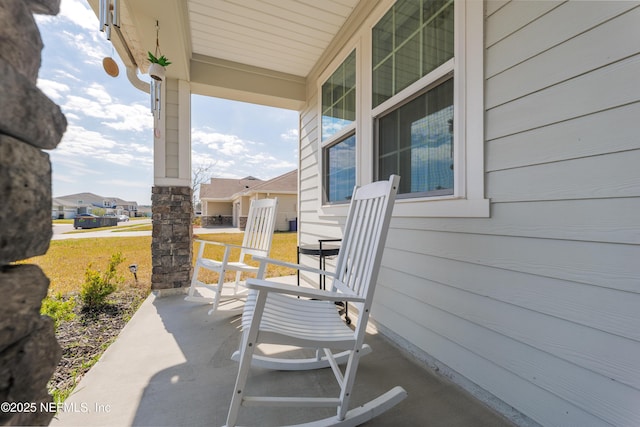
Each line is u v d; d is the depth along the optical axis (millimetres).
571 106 1042
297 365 1642
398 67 1988
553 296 1103
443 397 1412
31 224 529
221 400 1386
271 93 3637
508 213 1264
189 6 2480
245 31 2824
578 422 1025
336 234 2979
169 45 2635
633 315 894
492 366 1337
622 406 918
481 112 1378
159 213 3125
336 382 1537
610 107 941
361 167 2453
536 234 1157
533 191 1166
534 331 1167
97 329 2225
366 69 2348
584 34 1004
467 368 1466
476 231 1416
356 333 1166
